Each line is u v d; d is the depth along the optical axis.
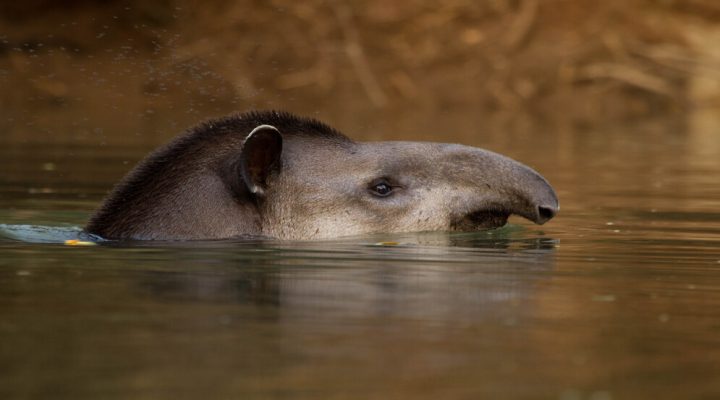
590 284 14.41
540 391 9.61
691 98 54.06
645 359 10.66
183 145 18.31
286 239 17.83
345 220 18.12
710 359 10.70
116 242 17.34
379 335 11.39
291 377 9.85
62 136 39.31
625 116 51.06
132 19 53.41
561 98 53.62
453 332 11.58
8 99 47.72
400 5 56.53
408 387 9.61
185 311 12.41
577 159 34.47
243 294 13.38
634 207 23.50
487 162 18.55
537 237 18.70
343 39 54.66
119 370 10.02
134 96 48.19
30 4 53.44
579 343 11.23
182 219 17.78
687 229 20.03
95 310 12.42
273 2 55.38
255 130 17.34
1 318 11.99
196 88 49.28
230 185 17.94
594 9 57.34
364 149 18.70
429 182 18.45
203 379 9.77
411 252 16.67
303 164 18.27
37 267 15.13
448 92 53.22
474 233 18.53
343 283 14.13
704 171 31.73
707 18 58.06
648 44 56.25
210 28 53.59
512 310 12.70
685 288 14.22
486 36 55.75
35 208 22.78
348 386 9.61
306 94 51.41
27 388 9.46
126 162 31.73
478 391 9.56
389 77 53.44
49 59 50.56
